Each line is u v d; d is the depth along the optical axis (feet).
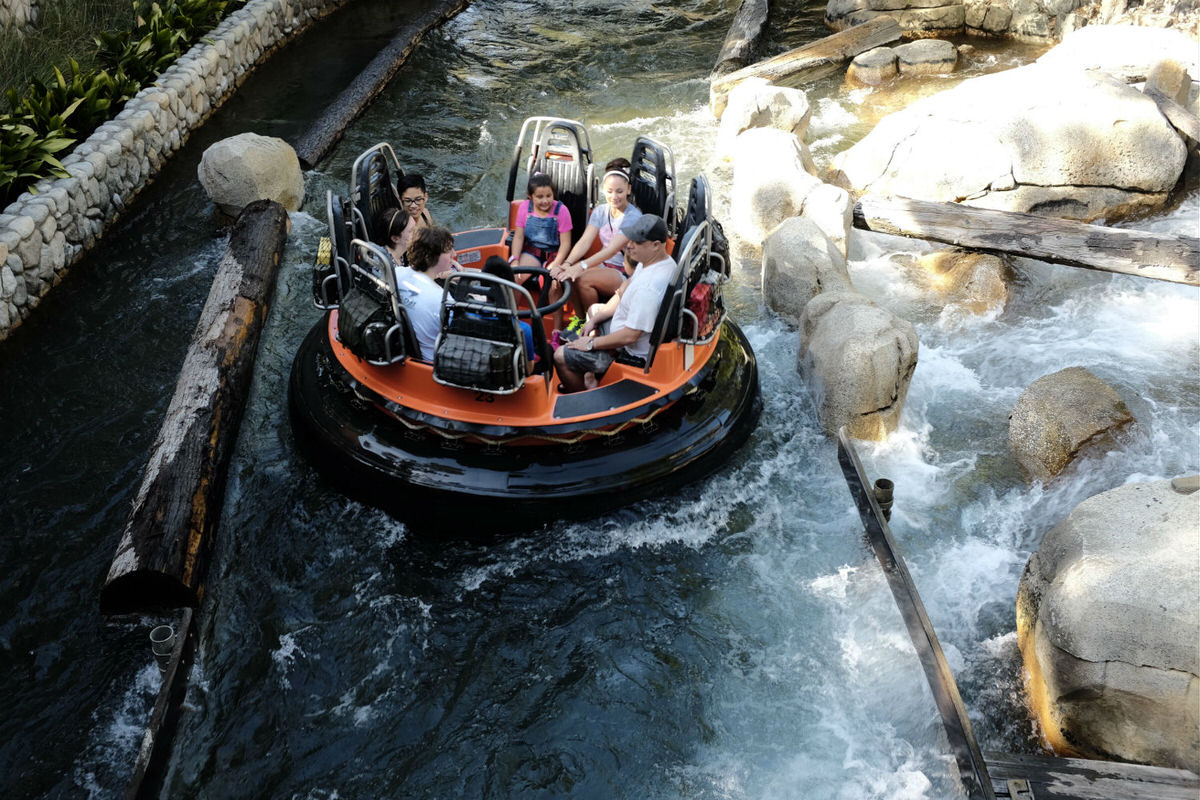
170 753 13.85
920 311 23.80
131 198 28.91
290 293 24.53
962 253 24.95
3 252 22.68
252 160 26.76
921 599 15.84
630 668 15.34
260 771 13.79
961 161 26.84
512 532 17.13
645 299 17.22
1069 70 27.58
